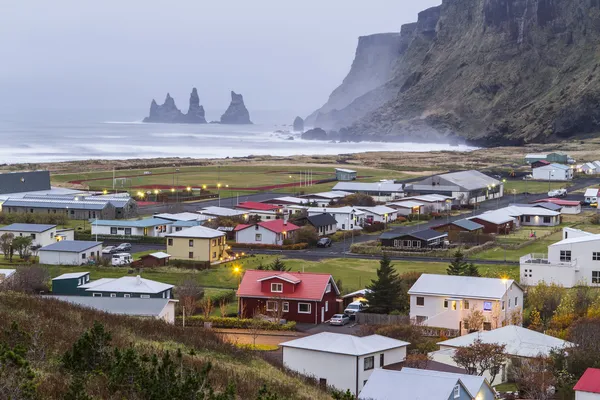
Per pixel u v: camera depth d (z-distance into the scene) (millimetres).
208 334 60438
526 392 56156
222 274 104438
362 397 47594
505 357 60156
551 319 76562
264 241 130875
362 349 58531
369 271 107875
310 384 53562
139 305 75188
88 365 37281
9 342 40844
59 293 85688
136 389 34406
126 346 48219
